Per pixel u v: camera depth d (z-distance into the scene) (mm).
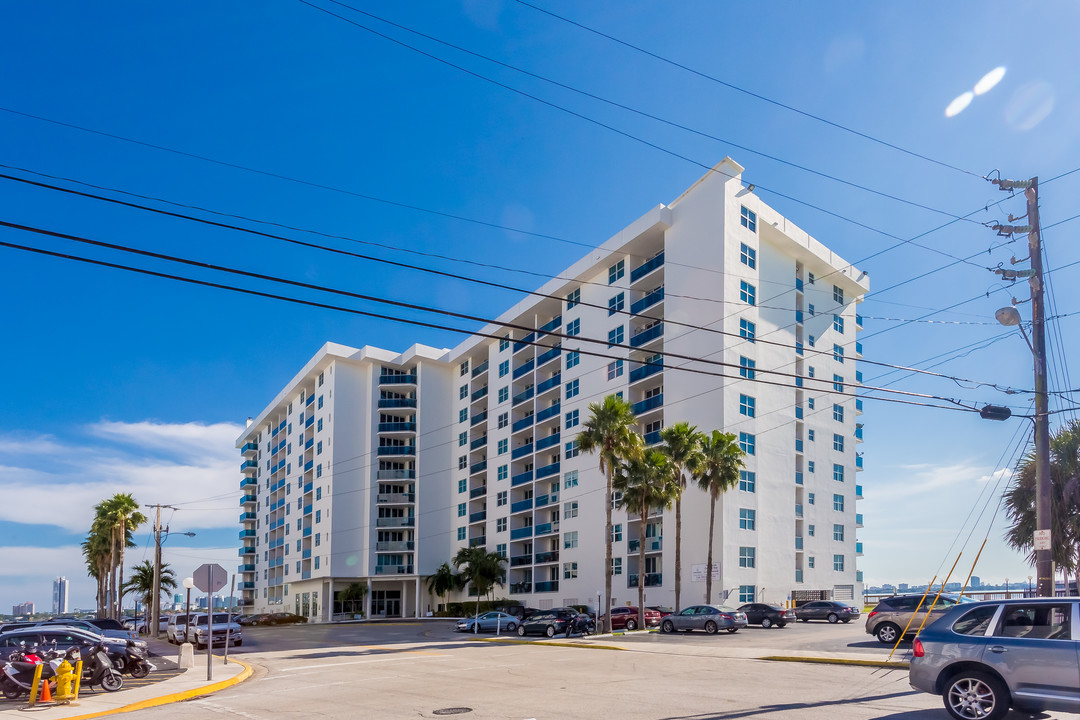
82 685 19922
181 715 15367
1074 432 25906
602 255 63156
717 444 47906
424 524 81375
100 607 85312
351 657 29875
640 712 13578
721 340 52750
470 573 68500
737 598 50469
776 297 59719
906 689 15805
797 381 60438
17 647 21156
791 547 56188
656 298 58656
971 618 11969
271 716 14805
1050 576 18328
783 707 13719
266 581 107938
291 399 103000
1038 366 19516
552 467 66562
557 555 65188
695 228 56125
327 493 84188
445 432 84750
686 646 29891
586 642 33938
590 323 65312
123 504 78625
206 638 38125
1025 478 26359
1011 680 11211
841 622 45094
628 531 57125
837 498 63031
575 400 65312
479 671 22125
